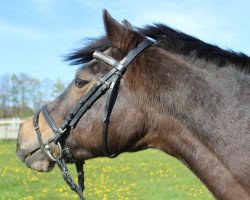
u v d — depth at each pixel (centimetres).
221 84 349
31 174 1391
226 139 339
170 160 1845
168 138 359
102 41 389
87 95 367
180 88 354
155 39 380
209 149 344
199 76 354
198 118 346
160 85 358
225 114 342
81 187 400
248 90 346
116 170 1538
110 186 1235
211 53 361
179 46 369
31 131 405
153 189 1195
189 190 1178
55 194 1096
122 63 364
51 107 399
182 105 351
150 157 1955
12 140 2653
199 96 349
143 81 361
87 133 371
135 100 361
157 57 366
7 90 6706
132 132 363
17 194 1087
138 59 367
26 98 6762
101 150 375
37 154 400
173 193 1135
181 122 353
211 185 344
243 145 334
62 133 379
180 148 356
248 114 339
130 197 1097
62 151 384
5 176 1338
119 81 365
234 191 333
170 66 361
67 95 387
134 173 1480
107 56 370
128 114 362
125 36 368
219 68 355
